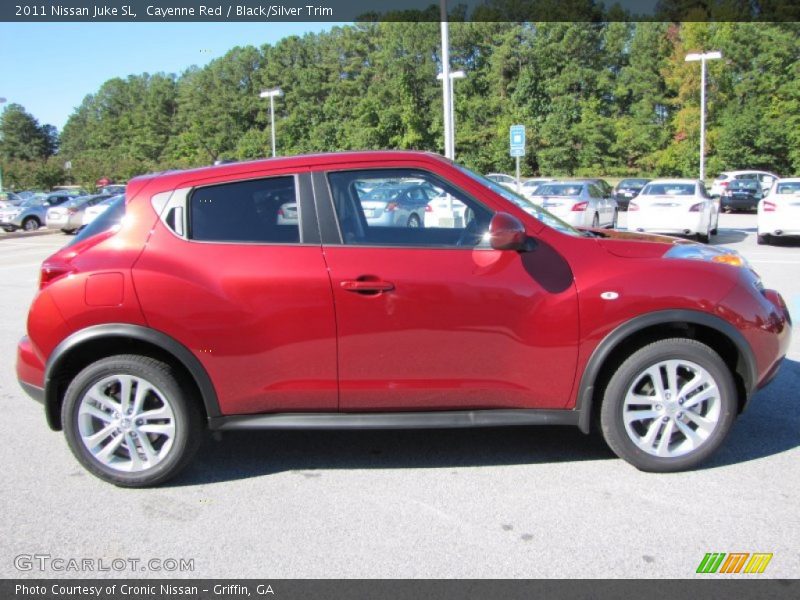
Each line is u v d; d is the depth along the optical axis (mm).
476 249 3635
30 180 72812
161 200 3727
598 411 3893
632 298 3592
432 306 3566
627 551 2986
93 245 3705
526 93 66500
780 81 48906
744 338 3670
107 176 72812
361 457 4133
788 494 3477
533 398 3699
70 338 3609
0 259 16359
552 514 3332
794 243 15672
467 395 3684
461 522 3281
